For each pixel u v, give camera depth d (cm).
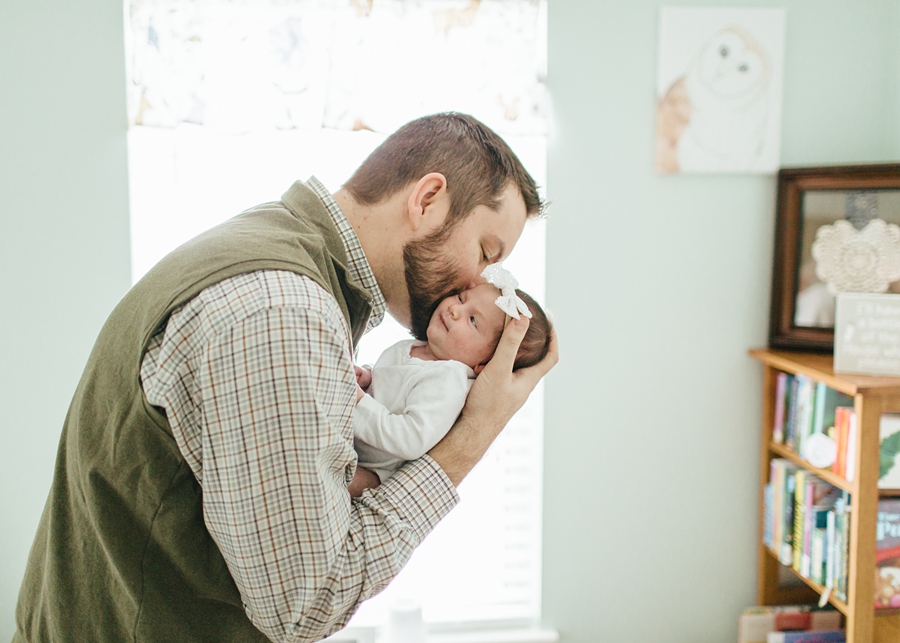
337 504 75
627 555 208
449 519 206
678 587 210
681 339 203
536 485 207
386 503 85
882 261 187
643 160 197
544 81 192
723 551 210
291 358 69
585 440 204
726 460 208
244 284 72
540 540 205
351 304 92
